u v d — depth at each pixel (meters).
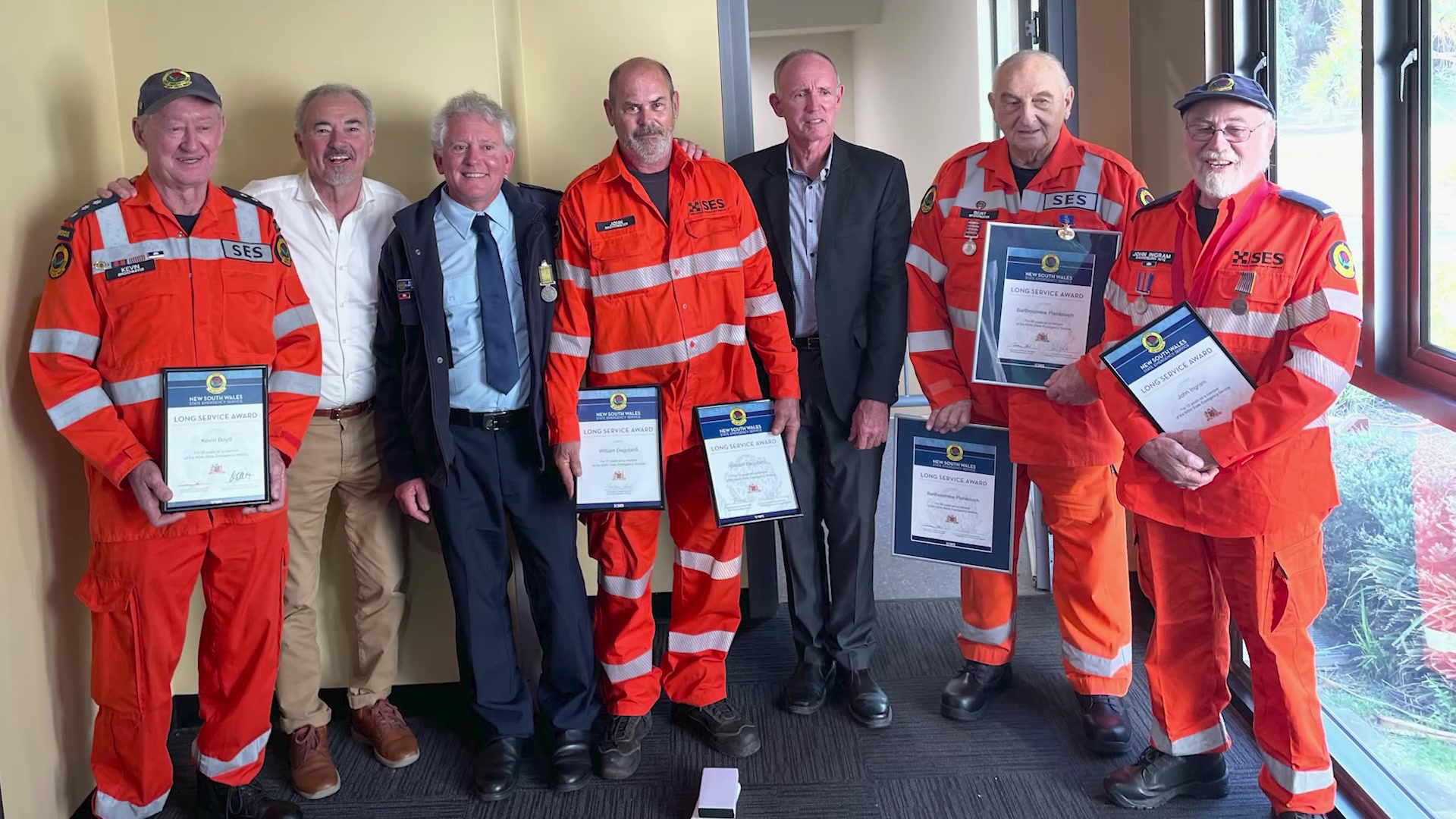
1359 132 2.43
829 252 2.72
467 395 2.57
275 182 2.65
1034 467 2.72
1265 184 2.08
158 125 2.23
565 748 2.67
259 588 2.44
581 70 3.43
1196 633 2.34
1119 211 2.50
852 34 8.12
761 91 8.06
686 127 3.46
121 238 2.27
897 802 2.52
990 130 5.07
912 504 2.83
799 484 2.88
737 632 3.58
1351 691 2.74
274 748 2.91
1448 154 2.14
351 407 2.71
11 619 2.32
